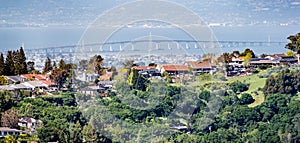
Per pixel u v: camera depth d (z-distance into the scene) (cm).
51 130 13225
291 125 15100
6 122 14025
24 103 15000
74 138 12600
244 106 15812
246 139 14388
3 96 15062
